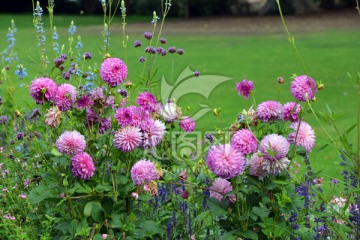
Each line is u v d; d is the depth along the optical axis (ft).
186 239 13.02
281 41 71.46
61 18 102.68
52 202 12.80
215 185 11.73
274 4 106.32
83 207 12.00
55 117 11.52
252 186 11.63
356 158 11.53
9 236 12.63
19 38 72.59
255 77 47.85
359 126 11.96
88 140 12.06
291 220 11.90
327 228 12.65
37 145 12.12
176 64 53.47
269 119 11.63
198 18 104.06
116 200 11.70
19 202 13.57
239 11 110.63
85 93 12.50
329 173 22.66
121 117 11.60
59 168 11.99
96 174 11.98
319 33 78.64
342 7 108.88
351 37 72.79
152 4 108.27
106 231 11.95
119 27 90.02
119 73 11.51
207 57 59.62
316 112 11.44
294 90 11.49
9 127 18.19
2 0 115.14
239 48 66.39
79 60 14.51
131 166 12.03
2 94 18.61
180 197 13.12
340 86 42.70
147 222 12.15
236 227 11.78
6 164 14.83
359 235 11.75
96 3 112.16
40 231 12.78
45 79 11.89
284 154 11.00
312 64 53.78
